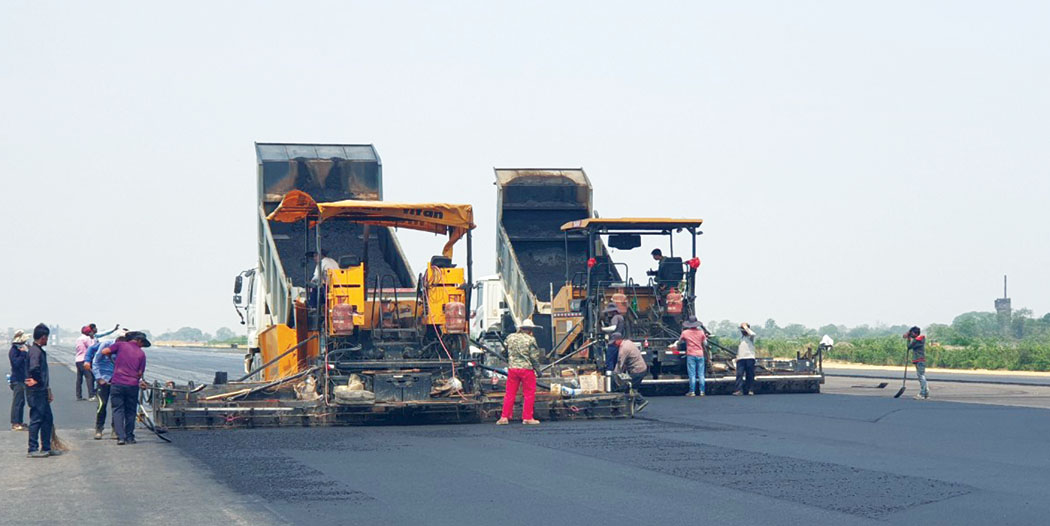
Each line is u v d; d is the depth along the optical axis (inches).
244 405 816.3
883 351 2295.8
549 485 510.3
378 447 671.1
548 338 1253.7
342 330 835.4
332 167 1175.0
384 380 826.2
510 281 1332.4
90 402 1143.6
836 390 1245.1
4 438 746.8
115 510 447.5
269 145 1183.6
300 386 879.7
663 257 1182.9
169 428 786.8
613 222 1152.2
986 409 940.0
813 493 483.5
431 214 888.3
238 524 416.2
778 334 6633.9
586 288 1198.9
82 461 610.9
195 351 4471.0
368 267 1109.1
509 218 1380.4
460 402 834.2
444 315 870.4
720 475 540.1
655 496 477.7
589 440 705.0
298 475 546.0
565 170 1406.3
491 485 510.6
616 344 1090.1
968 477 531.8
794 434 736.3
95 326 1188.5
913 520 419.8
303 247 1122.0
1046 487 499.2
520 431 773.3
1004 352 1993.1
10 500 475.2
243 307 1212.5
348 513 438.9
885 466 571.5
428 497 477.4
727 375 1178.0
